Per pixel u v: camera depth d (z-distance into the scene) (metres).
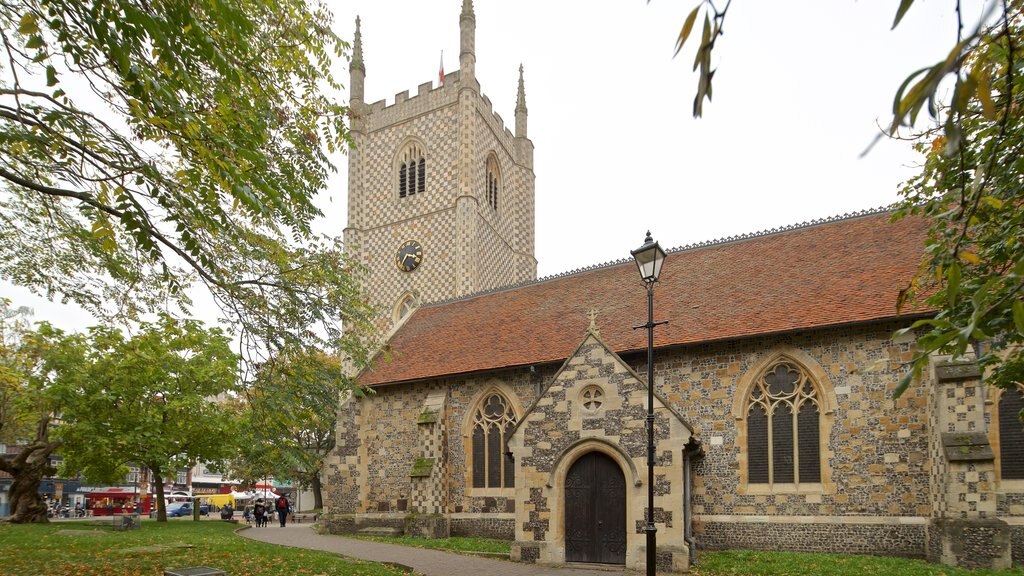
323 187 14.12
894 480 17.62
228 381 31.42
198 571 11.84
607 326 23.88
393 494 27.42
